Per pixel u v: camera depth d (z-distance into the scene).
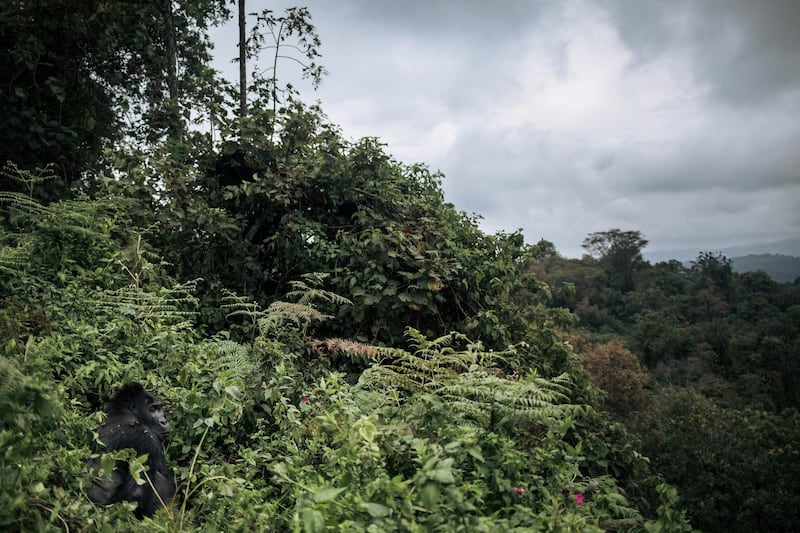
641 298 102.81
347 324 9.40
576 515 3.51
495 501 3.49
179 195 9.59
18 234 7.35
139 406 4.49
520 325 9.90
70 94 12.30
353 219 10.73
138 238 8.20
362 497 3.13
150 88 14.50
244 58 13.84
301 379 5.94
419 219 10.51
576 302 101.31
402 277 9.62
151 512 4.18
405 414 4.11
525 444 4.32
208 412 5.01
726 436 32.38
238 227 9.68
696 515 30.33
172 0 14.12
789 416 35.59
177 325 6.55
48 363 4.64
